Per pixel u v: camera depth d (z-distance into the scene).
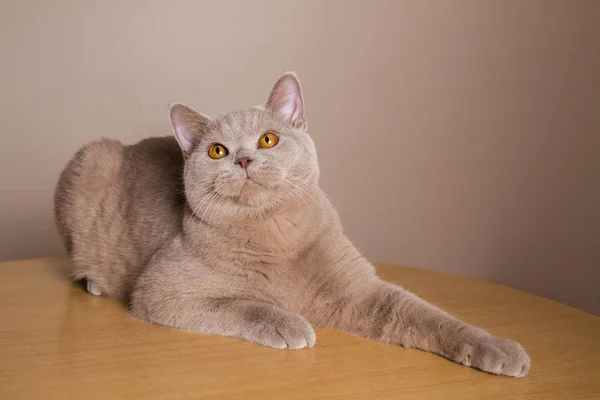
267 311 0.70
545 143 1.10
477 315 0.77
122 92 1.12
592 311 1.10
